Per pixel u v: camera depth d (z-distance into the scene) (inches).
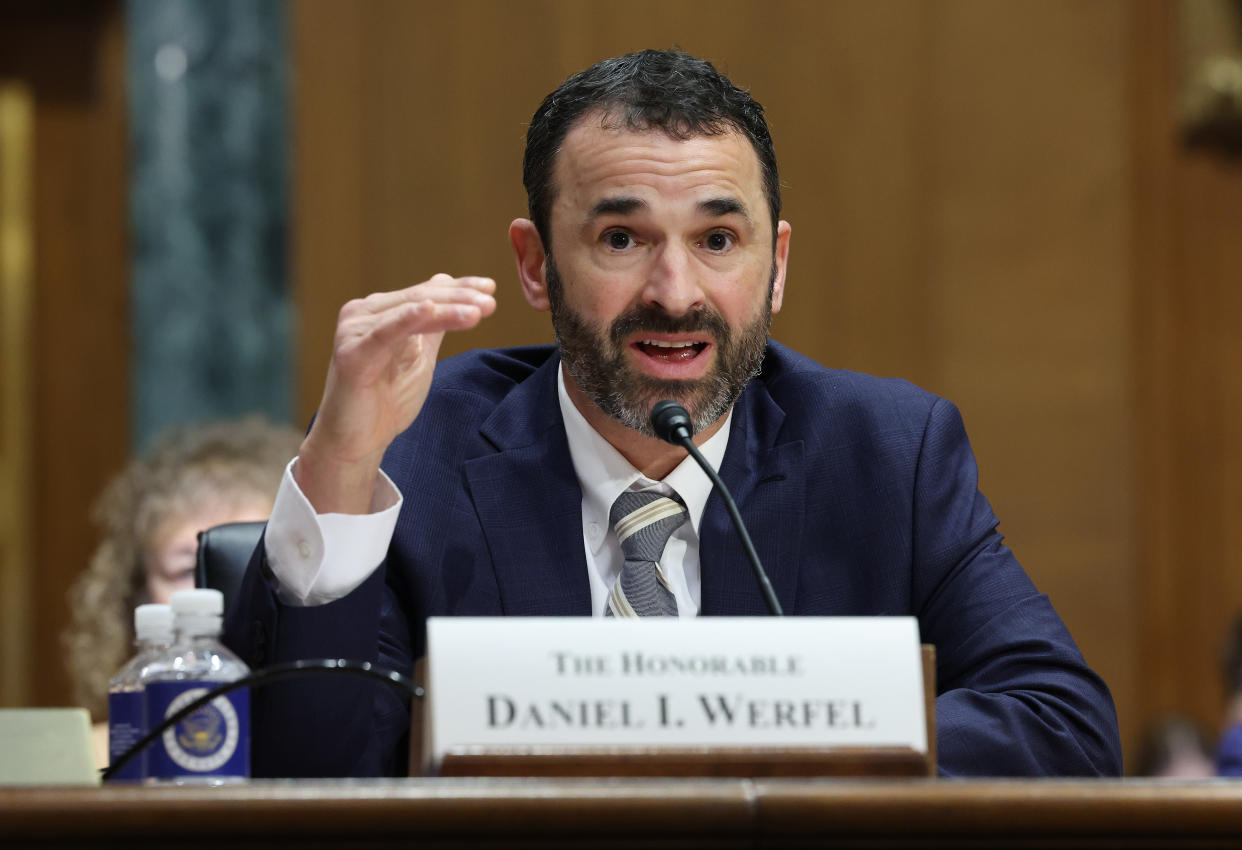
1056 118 644.1
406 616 246.8
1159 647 631.8
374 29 641.0
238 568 263.1
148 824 130.5
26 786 133.0
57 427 644.1
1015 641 239.6
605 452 259.3
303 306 634.8
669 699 156.3
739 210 240.8
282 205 640.4
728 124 243.3
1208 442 638.5
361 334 204.5
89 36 649.0
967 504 263.0
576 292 243.3
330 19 641.0
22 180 643.5
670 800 133.1
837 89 641.6
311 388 633.0
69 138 648.4
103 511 382.0
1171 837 135.0
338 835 131.6
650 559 251.0
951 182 641.0
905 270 638.5
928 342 636.7
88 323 644.7
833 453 264.4
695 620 159.8
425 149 637.9
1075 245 640.4
